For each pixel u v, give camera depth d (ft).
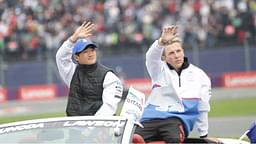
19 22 274.77
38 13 282.97
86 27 62.80
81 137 47.19
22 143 47.34
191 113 60.34
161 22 270.46
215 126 131.75
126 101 56.85
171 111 59.98
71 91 62.18
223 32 259.39
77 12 284.20
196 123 63.52
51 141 47.24
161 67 61.21
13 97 251.60
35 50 260.01
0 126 50.44
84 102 61.31
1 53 258.37
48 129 48.62
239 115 153.99
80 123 48.91
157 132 59.57
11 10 285.43
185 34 260.01
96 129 47.78
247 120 141.59
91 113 60.75
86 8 286.46
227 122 139.03
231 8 275.39
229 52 248.73
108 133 47.16
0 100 250.78
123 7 281.74
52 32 268.82
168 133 58.59
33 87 251.80
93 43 60.95
